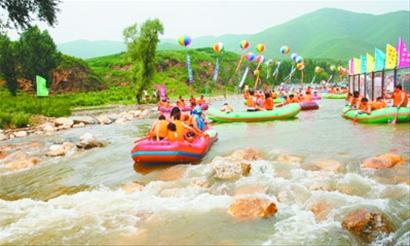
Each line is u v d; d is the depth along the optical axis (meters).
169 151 10.26
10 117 22.05
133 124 22.98
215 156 11.52
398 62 19.67
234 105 38.62
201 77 84.69
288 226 6.24
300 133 15.38
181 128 11.02
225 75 91.62
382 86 22.22
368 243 5.64
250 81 93.75
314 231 6.01
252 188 8.00
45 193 8.79
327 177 8.55
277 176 8.91
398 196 7.24
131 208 7.32
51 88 59.66
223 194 7.93
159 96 48.72
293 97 26.78
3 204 7.93
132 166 10.91
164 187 8.44
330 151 11.30
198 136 12.29
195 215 6.84
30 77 56.88
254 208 6.77
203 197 7.74
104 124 23.42
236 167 9.12
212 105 39.16
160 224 6.51
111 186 9.02
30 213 7.29
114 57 99.06
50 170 11.04
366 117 17.52
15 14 23.55
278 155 11.02
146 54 43.25
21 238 6.14
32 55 56.50
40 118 25.17
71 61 66.31
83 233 6.26
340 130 15.73
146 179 9.38
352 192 7.61
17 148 14.87
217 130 17.47
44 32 58.31
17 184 9.71
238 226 6.31
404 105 17.05
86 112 33.56
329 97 42.16
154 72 44.72
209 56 101.94
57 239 6.07
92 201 7.85
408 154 10.43
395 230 5.94
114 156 12.53
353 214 6.20
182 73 81.81
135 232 6.23
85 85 65.12
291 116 20.66
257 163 9.88
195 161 10.86
